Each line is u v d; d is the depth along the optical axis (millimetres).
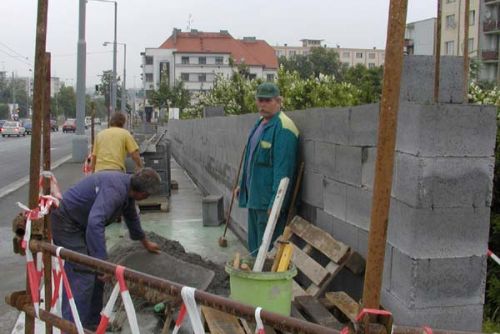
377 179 1913
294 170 5609
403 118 3537
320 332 1958
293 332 2035
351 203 4461
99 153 8414
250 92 16688
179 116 31984
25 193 13109
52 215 4395
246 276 3920
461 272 3463
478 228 3467
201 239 8094
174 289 2428
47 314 3162
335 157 4750
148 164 10367
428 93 4059
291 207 5566
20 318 4945
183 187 14609
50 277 3396
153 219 9672
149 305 4941
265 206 5629
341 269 4547
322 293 4574
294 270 3998
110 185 4371
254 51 104250
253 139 5812
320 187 5098
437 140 3357
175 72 99188
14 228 3434
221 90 20656
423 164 3355
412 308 3428
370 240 1933
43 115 3352
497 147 5020
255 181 5660
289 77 12734
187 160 18531
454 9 48469
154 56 100000
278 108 5559
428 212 3391
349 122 4469
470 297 3486
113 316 4766
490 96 7094
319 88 11617
